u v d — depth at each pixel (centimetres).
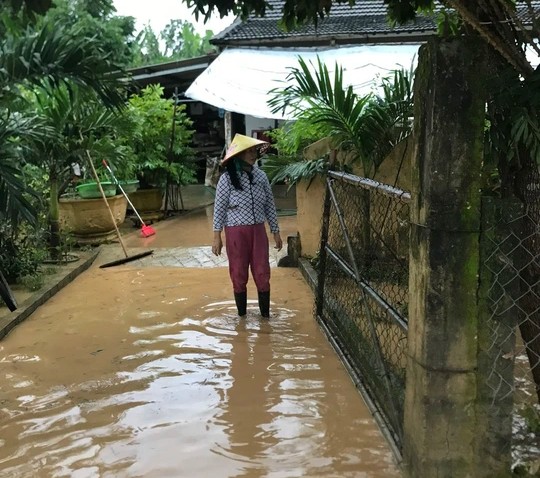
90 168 809
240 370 409
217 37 1121
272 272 697
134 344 466
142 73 1254
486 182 324
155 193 1099
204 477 281
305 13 369
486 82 237
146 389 382
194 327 505
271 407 352
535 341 303
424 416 250
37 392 382
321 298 511
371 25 1116
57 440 320
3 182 524
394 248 509
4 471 291
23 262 645
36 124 621
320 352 441
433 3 371
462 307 243
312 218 698
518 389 347
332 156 491
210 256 789
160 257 798
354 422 332
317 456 297
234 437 318
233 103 963
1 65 536
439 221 239
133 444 313
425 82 241
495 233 239
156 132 1090
